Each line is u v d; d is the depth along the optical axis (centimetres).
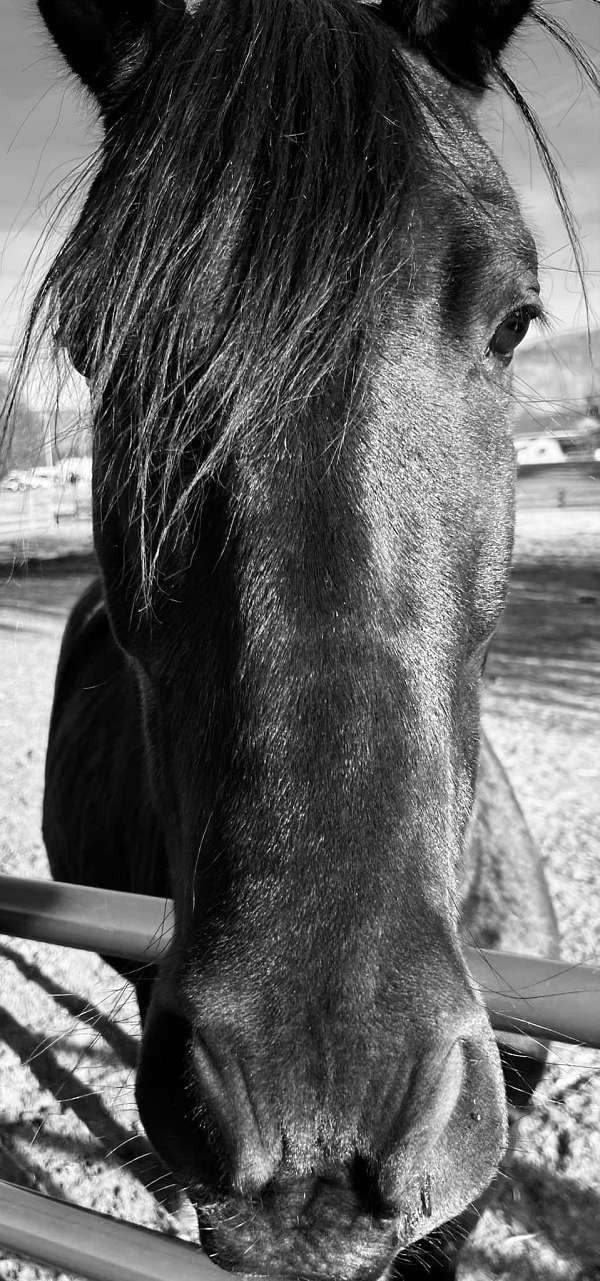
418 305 104
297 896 85
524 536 1166
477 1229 219
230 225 97
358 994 82
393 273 98
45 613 960
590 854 401
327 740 89
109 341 104
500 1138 92
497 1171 98
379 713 90
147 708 127
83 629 279
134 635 118
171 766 111
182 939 96
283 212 96
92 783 217
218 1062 84
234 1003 84
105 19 129
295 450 95
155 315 100
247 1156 81
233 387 95
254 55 106
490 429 117
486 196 119
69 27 132
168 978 94
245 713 91
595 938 328
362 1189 81
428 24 139
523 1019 98
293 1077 81
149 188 102
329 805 87
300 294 95
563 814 448
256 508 95
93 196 114
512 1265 210
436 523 105
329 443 95
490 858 177
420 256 103
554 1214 223
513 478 128
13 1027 295
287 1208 81
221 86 105
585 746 546
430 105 114
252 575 94
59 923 115
